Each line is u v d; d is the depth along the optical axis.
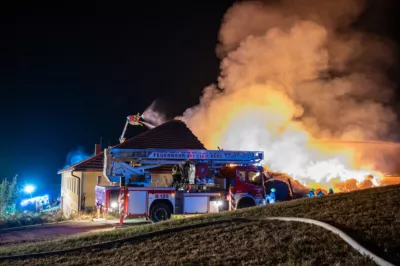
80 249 8.61
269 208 10.06
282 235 7.43
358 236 6.70
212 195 16.86
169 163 17.53
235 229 8.35
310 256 6.34
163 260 7.32
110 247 8.55
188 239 8.20
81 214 20.45
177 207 16.23
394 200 8.81
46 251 8.95
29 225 17.91
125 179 16.88
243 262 6.57
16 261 8.40
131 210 15.61
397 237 6.45
